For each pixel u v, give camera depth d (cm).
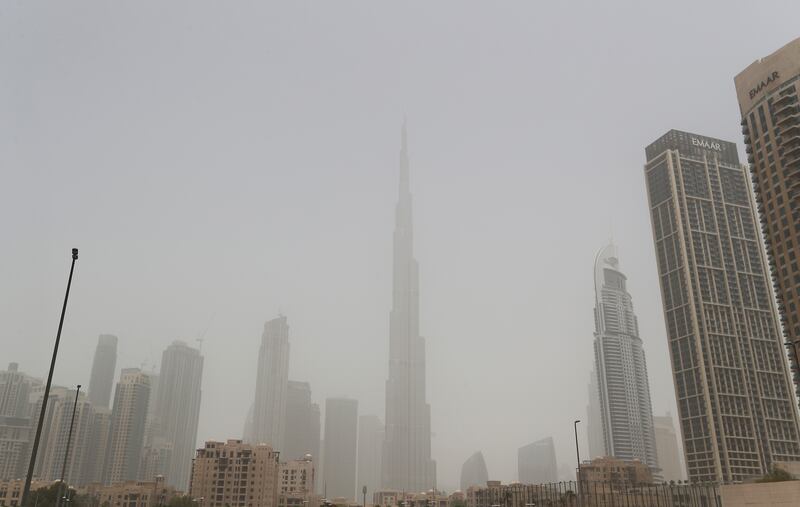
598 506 16050
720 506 12169
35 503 19138
